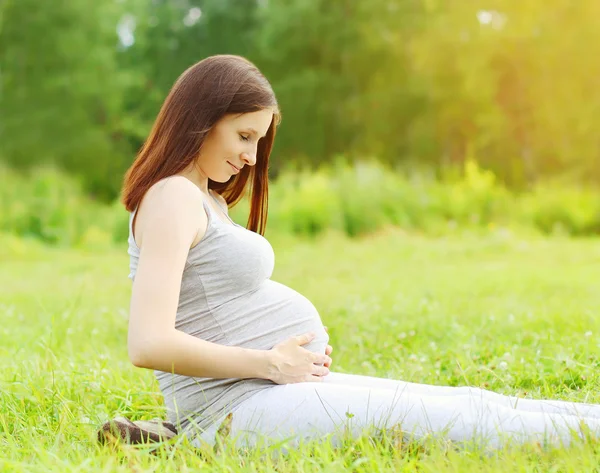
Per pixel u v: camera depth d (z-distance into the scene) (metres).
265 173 2.96
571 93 27.03
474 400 2.37
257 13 34.25
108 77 32.75
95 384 3.39
